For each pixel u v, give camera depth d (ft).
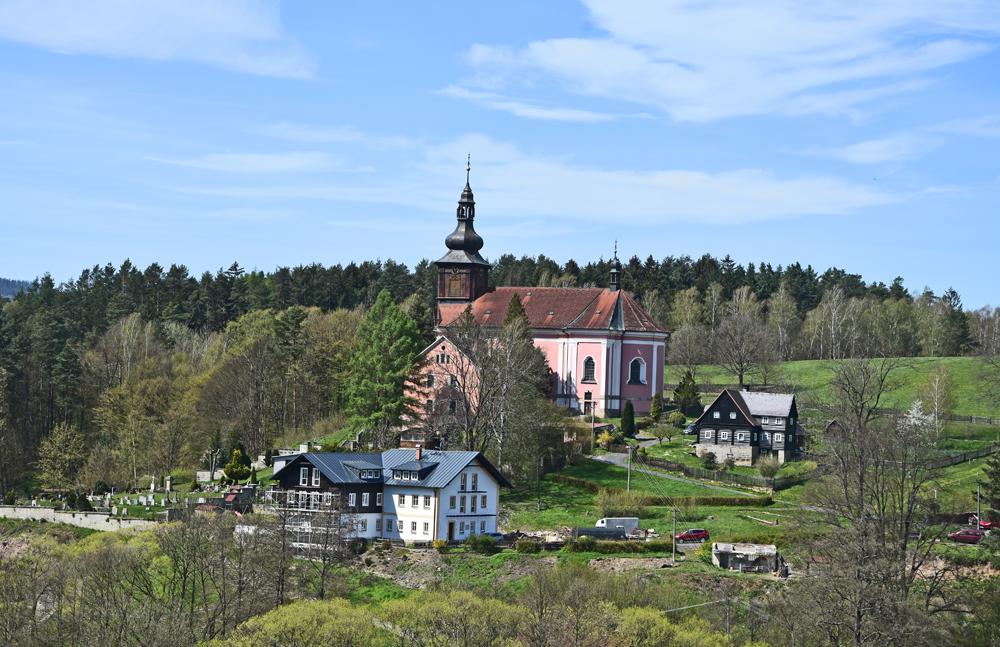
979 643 284.20
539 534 410.72
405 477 408.05
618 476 479.82
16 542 445.37
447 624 292.61
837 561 279.90
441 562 375.86
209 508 445.78
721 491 454.81
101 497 513.04
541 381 563.89
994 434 545.03
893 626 261.65
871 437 305.12
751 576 343.26
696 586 337.72
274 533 357.20
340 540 372.58
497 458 483.10
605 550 374.43
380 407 520.01
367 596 351.67
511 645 286.46
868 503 309.83
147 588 332.39
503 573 365.40
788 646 292.40
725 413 506.07
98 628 294.46
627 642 283.38
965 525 372.58
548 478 481.05
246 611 319.27
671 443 532.32
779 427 501.56
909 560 329.72
